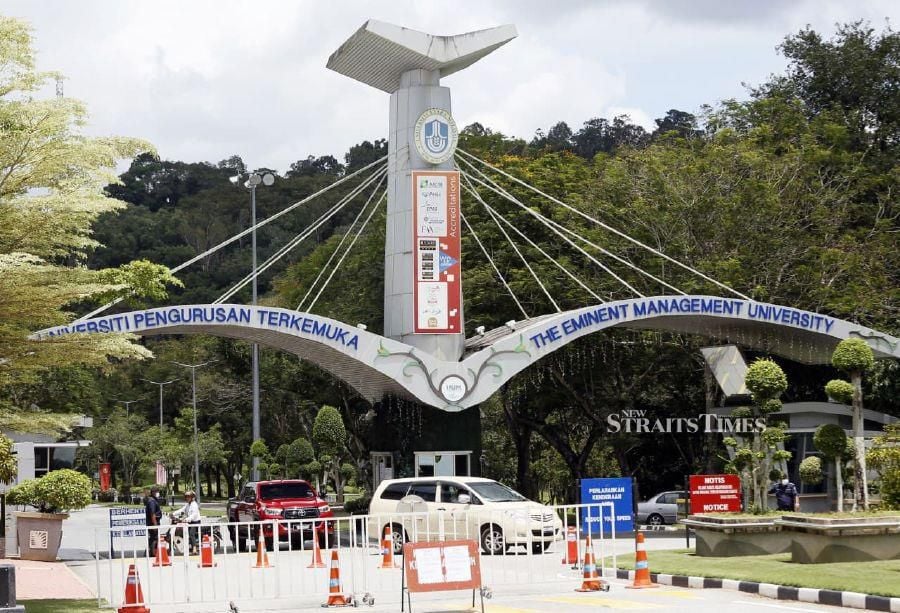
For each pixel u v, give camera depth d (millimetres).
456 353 42625
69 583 26359
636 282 51125
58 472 34375
